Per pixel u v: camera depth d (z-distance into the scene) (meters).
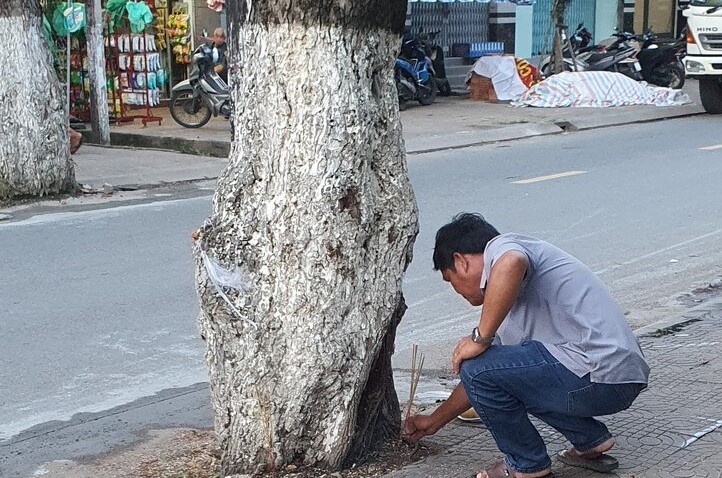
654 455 4.06
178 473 4.38
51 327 6.65
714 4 18.34
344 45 3.73
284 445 3.95
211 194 11.68
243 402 3.94
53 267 8.19
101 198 11.44
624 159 13.67
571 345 3.64
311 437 3.95
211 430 4.98
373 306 3.88
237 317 3.86
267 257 3.82
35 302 7.20
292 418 3.90
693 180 11.89
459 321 6.88
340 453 3.95
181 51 19.28
